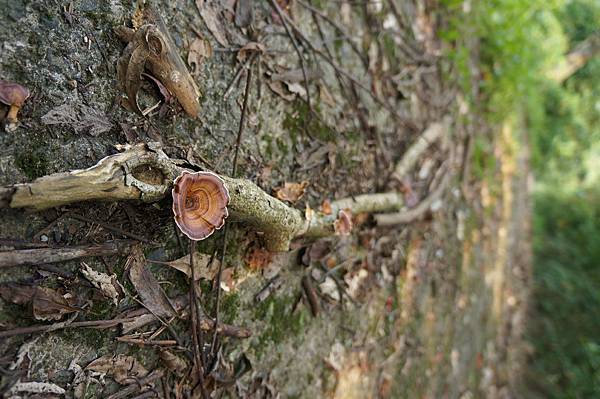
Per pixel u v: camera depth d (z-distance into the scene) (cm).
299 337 255
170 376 195
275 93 240
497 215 545
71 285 161
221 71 214
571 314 663
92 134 165
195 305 194
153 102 184
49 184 138
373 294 309
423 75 368
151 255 185
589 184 808
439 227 392
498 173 545
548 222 761
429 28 379
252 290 229
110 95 171
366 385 305
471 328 473
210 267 207
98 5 168
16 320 148
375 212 298
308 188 254
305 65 259
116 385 177
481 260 495
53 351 158
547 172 789
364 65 304
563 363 623
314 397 264
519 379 609
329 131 273
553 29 642
